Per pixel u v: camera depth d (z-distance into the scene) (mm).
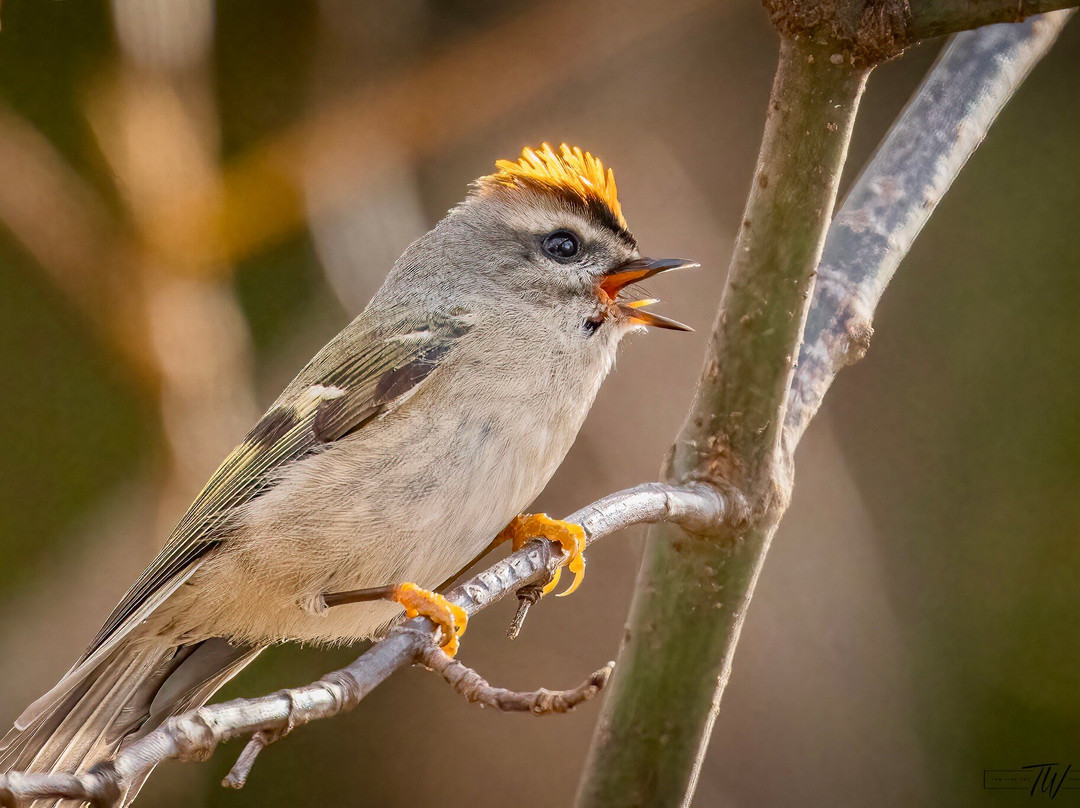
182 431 10031
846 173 12367
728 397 5695
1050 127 12570
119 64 9758
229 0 12000
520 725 11633
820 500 11414
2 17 11336
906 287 12219
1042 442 11586
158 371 9953
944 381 11898
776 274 5473
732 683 11078
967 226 12375
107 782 3584
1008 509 11430
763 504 5766
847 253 6523
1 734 9891
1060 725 10656
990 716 10805
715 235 12023
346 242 11234
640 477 11273
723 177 12398
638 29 11945
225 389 10242
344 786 11562
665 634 5922
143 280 9844
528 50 11695
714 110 12586
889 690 10961
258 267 11562
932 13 4883
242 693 11469
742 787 10812
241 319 10531
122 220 9875
